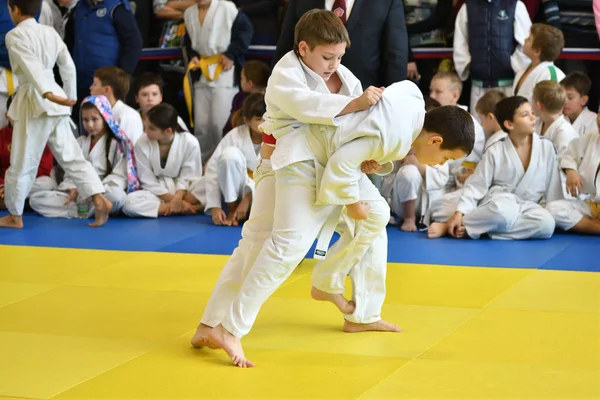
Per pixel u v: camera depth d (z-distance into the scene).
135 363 4.58
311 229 4.50
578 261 6.80
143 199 8.84
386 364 4.51
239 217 8.41
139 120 9.32
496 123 8.37
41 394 4.16
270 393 4.12
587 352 4.66
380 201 4.78
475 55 9.40
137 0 10.84
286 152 4.41
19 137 8.16
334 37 4.34
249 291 4.47
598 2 9.28
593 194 7.83
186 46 10.23
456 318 5.32
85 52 10.09
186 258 7.04
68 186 9.13
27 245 7.61
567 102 8.88
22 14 8.10
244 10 10.48
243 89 9.48
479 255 7.04
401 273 6.46
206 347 4.80
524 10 9.37
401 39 7.52
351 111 4.33
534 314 5.38
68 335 5.09
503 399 4.02
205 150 10.27
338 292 4.99
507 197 7.70
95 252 7.30
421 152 4.63
